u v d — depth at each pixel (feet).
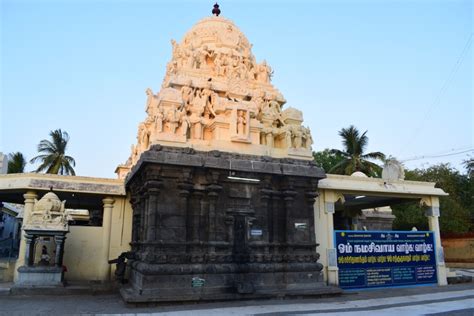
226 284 44.47
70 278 59.00
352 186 60.08
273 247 49.01
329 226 58.44
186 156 45.29
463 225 116.78
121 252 60.29
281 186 51.47
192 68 61.62
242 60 66.08
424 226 118.73
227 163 46.98
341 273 56.95
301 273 49.08
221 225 46.60
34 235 52.13
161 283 41.55
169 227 43.83
